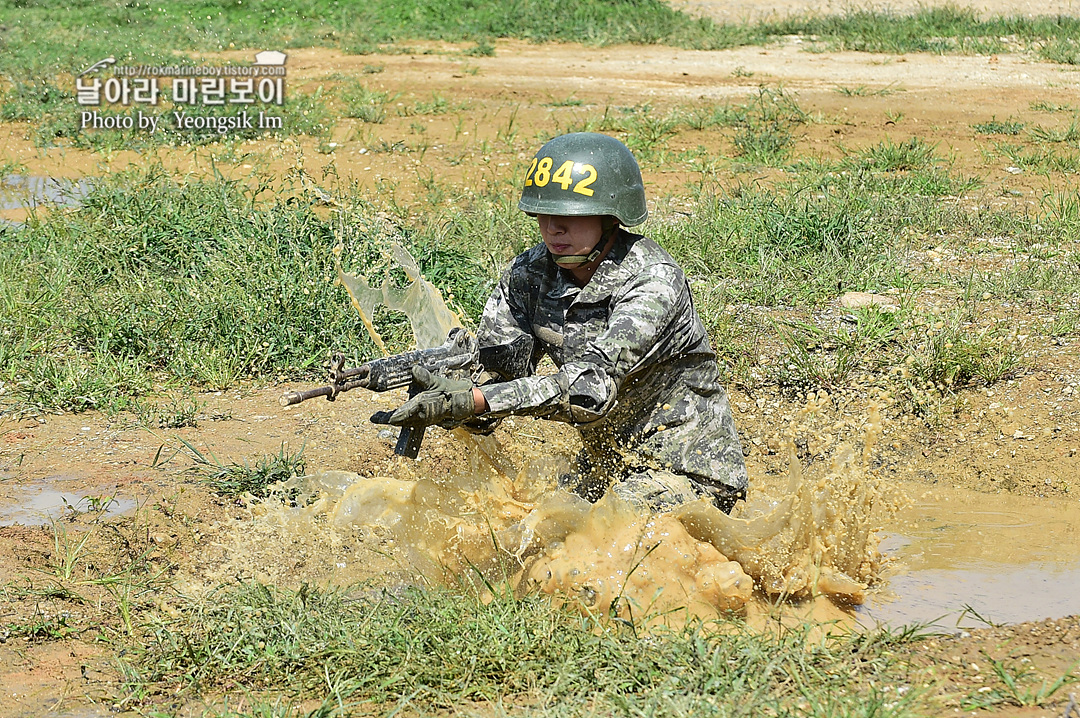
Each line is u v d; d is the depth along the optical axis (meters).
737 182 14.48
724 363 8.93
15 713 4.60
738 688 4.46
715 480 5.84
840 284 10.61
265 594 5.36
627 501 5.66
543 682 4.67
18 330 9.48
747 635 4.96
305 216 10.73
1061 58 22.73
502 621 4.98
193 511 6.57
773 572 5.86
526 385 5.01
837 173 14.78
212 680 4.80
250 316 9.27
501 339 5.83
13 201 14.28
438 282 9.99
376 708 4.57
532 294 5.71
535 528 5.72
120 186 13.39
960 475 7.67
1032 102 19.11
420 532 6.07
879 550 6.61
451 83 21.12
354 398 8.49
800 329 9.43
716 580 5.52
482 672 4.73
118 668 4.93
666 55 24.11
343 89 20.39
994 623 5.59
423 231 12.02
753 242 11.53
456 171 15.39
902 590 6.05
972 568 6.35
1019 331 9.19
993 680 4.71
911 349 8.85
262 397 8.54
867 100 19.39
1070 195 13.57
